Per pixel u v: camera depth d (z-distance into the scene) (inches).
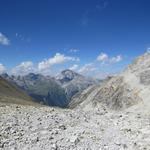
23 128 800.9
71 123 916.6
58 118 978.7
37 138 702.5
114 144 711.7
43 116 999.6
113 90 2349.9
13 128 788.6
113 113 1172.5
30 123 869.2
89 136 764.6
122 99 2071.9
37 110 1170.6
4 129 768.3
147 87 1953.7
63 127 842.8
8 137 703.7
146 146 709.3
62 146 659.4
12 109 1170.0
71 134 770.2
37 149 631.8
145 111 1615.4
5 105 1342.3
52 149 633.6
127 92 2091.5
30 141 680.4
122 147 691.4
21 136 720.3
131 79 2229.3
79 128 853.8
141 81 2078.0
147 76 2082.9
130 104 1940.2
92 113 1149.1
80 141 711.1
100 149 663.1
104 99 2346.2
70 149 645.3
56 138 721.0
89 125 908.6
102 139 750.5
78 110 1246.3
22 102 2327.8
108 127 898.1
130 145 713.6
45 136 730.2
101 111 1219.9
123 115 1127.0
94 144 697.6
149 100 1764.3
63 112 1138.7
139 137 789.2
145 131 853.2
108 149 668.1
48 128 819.4
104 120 1003.9
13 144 653.9
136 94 1964.8
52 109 1250.0
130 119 1043.3
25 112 1088.2
